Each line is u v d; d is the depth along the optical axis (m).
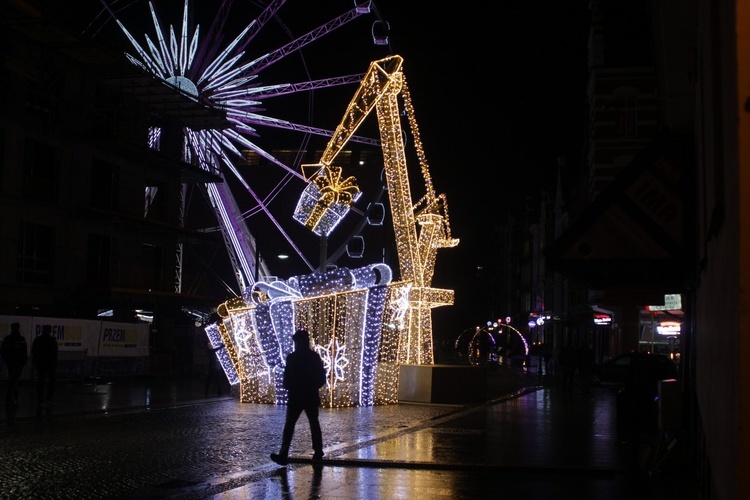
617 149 46.44
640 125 46.34
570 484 10.05
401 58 21.97
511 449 12.98
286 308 21.78
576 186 61.75
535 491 9.53
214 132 44.75
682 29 7.47
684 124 9.79
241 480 10.12
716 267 3.97
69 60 34.59
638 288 10.67
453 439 14.30
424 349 24.39
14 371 18.30
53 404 19.94
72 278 35.03
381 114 22.41
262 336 21.92
